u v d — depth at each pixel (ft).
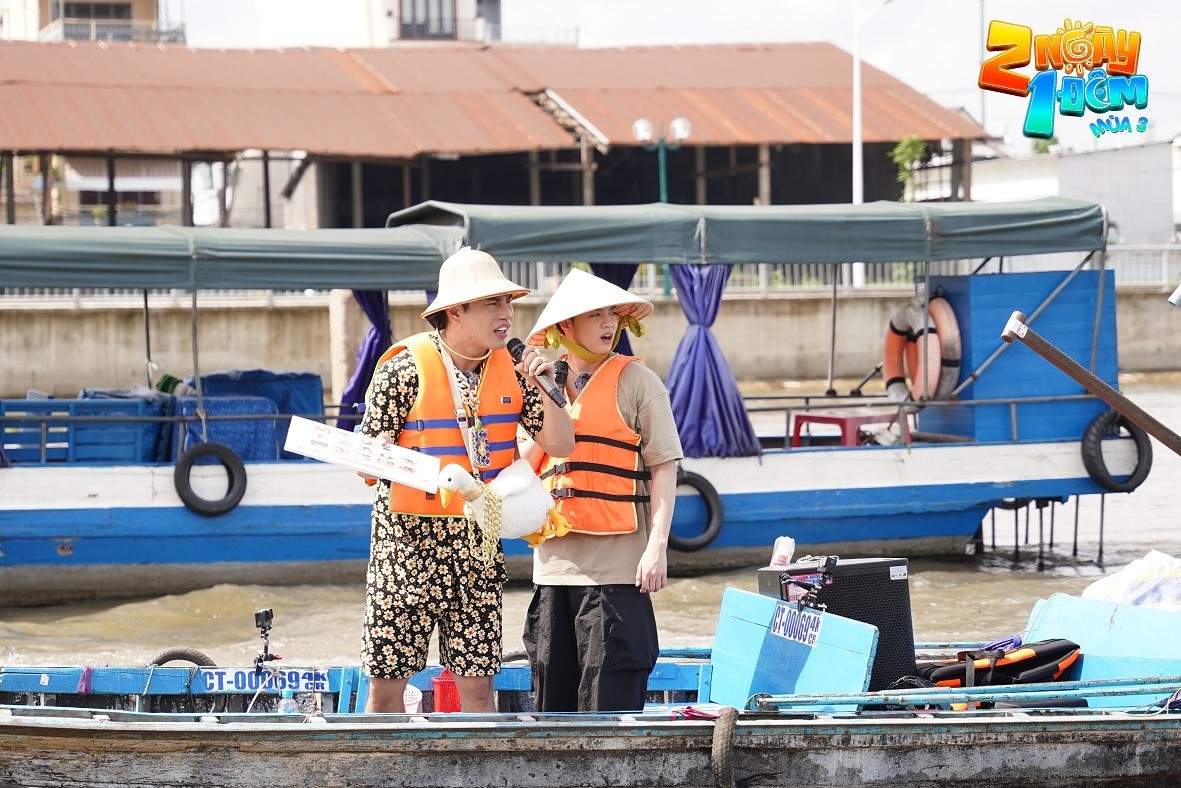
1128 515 100.78
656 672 45.42
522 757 34.94
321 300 187.01
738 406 80.53
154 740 34.58
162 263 71.92
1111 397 46.24
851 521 82.07
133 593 74.90
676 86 239.50
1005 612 71.10
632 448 35.86
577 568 35.68
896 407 88.79
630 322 37.47
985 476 82.58
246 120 212.43
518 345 34.17
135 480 73.87
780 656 39.27
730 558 81.56
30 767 34.71
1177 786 38.32
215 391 79.41
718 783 35.22
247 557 75.92
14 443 76.69
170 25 354.13
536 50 252.62
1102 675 42.52
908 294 200.23
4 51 222.89
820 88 242.58
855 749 36.52
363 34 361.71
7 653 63.87
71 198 319.06
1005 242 81.46
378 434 33.58
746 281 204.85
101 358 178.91
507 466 34.17
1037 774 37.55
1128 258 212.64
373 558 34.12
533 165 223.92
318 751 34.53
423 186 223.92
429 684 46.24
